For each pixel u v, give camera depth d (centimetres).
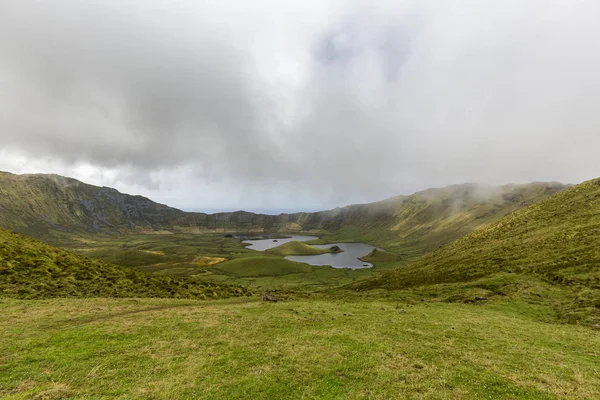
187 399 1559
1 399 1469
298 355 2216
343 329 2978
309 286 16662
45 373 1777
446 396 1634
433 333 2923
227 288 6312
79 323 2866
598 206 8950
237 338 2595
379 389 1709
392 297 5766
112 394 1584
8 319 2814
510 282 5616
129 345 2302
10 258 5025
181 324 2939
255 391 1659
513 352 2409
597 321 3494
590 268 5275
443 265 9731
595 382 1842
